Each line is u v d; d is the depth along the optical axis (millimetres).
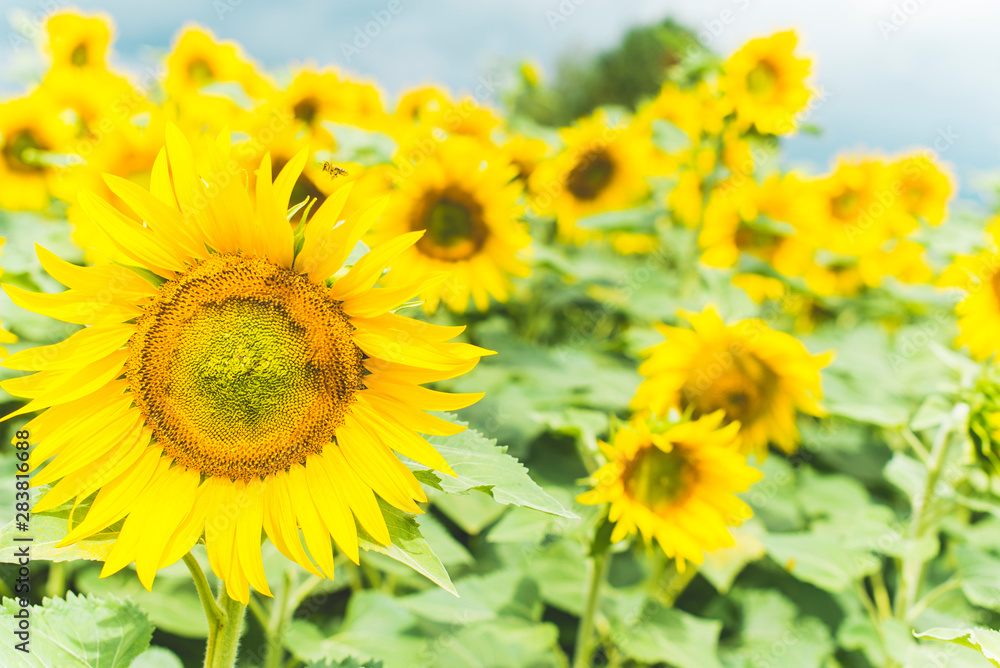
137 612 684
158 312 615
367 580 1288
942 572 1358
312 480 633
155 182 617
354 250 646
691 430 825
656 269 1648
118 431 621
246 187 613
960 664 892
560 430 902
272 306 619
